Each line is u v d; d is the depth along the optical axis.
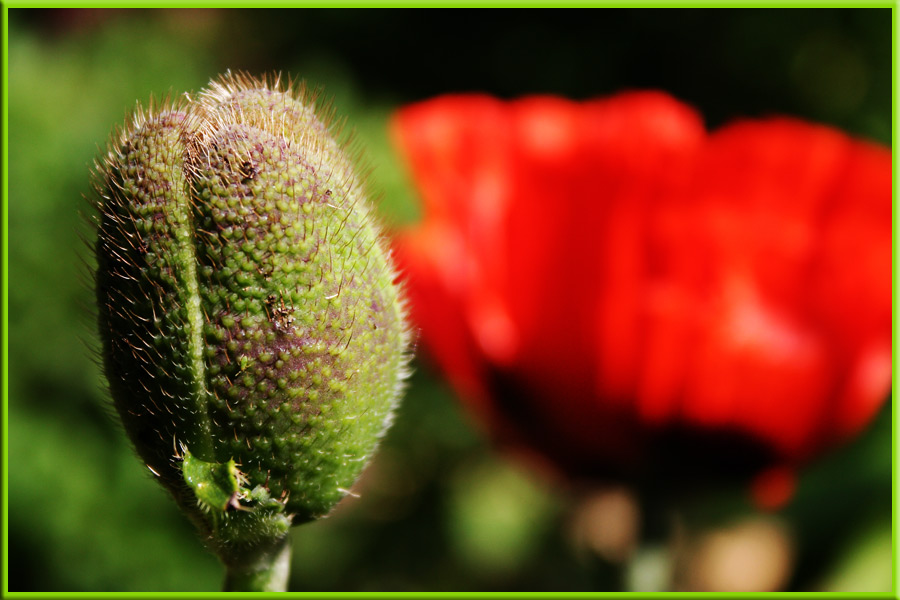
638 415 0.30
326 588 0.52
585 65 0.66
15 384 0.47
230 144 0.26
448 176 0.31
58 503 0.45
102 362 0.27
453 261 0.31
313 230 0.26
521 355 0.30
